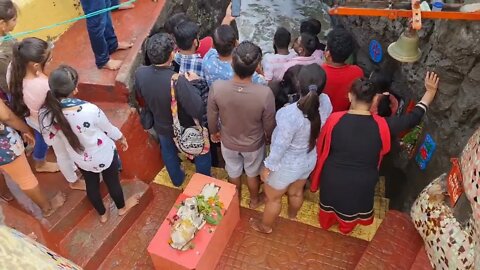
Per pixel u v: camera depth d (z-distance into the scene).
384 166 5.26
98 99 4.45
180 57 3.92
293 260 3.99
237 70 3.22
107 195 4.22
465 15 2.87
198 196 3.84
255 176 4.05
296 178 3.62
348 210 3.74
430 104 3.83
